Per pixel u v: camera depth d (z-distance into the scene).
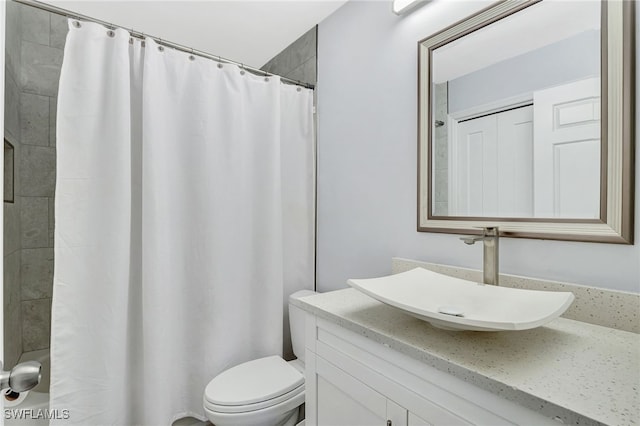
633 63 0.88
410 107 1.44
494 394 0.63
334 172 1.87
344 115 1.79
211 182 1.60
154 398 1.40
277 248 1.80
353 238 1.75
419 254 1.40
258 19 1.93
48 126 2.00
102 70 1.35
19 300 1.84
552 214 1.02
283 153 1.97
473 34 1.22
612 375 0.64
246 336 1.74
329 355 1.04
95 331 1.30
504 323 0.67
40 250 1.97
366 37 1.65
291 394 1.41
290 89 1.98
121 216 1.34
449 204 1.29
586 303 0.93
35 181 1.96
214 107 1.64
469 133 1.23
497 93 1.16
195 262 1.60
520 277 1.07
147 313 1.40
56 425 1.22
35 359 1.84
